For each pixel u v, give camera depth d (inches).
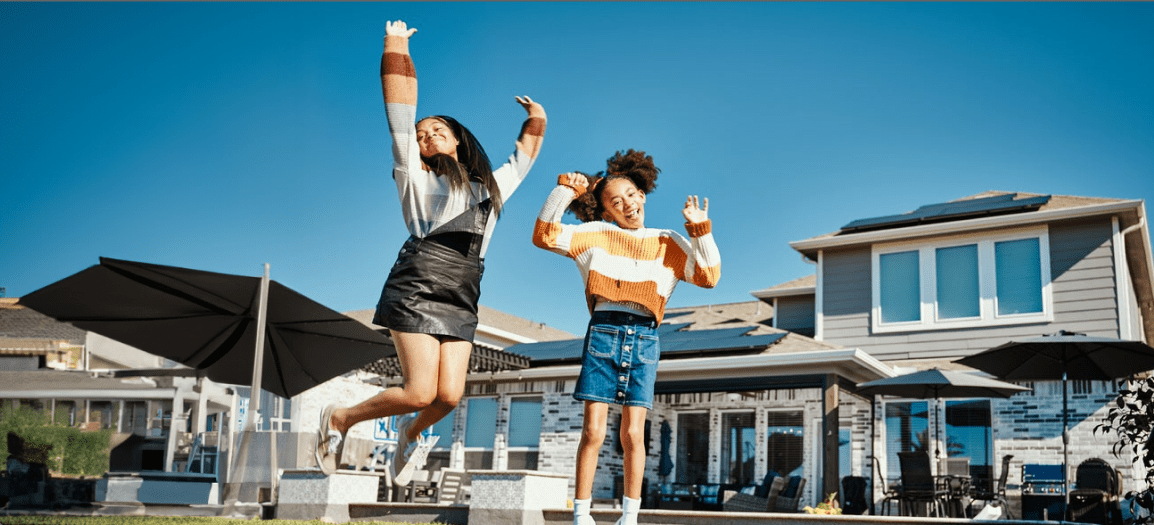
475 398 637.9
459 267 124.1
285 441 320.5
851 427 590.9
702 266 142.2
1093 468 420.5
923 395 486.6
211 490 204.7
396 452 136.5
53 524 147.1
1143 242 602.9
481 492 290.8
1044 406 513.7
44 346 263.4
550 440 576.4
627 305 142.8
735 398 650.8
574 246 145.2
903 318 626.2
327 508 299.0
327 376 319.6
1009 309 588.7
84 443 186.4
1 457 174.1
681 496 582.6
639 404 140.1
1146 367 394.3
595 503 557.3
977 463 535.8
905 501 444.5
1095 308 560.4
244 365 305.1
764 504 499.5
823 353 475.5
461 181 125.7
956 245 617.6
